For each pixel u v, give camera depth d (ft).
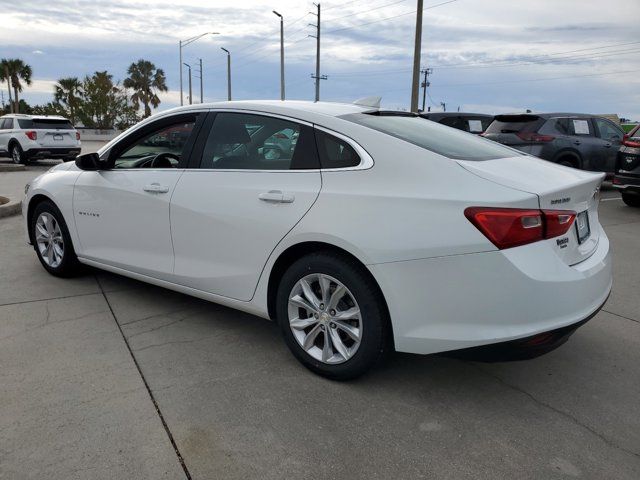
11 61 162.30
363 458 8.04
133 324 12.74
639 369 11.07
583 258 9.61
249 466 7.80
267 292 10.79
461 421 9.06
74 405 9.19
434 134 11.11
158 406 9.25
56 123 55.16
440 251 8.63
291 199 10.11
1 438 8.24
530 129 33.76
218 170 11.50
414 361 11.22
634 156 29.19
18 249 19.22
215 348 11.59
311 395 9.76
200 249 11.71
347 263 9.55
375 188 9.37
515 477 7.70
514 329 8.48
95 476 7.49
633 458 8.18
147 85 180.24
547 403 9.69
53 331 12.19
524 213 8.38
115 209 13.42
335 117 10.45
